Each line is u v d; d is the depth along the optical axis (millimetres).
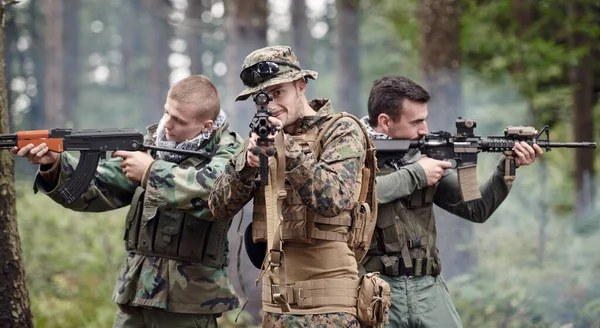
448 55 10234
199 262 5039
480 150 5492
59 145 4895
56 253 9516
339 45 27266
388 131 5512
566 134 16281
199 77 5121
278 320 4363
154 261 5035
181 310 5000
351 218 4348
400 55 21859
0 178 5551
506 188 5586
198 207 4828
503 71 13539
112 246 9930
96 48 46781
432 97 10211
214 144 5141
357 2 25188
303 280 4305
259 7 11367
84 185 4941
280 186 4074
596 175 15289
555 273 8820
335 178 4055
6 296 5590
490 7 13766
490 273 9109
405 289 5195
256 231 4398
